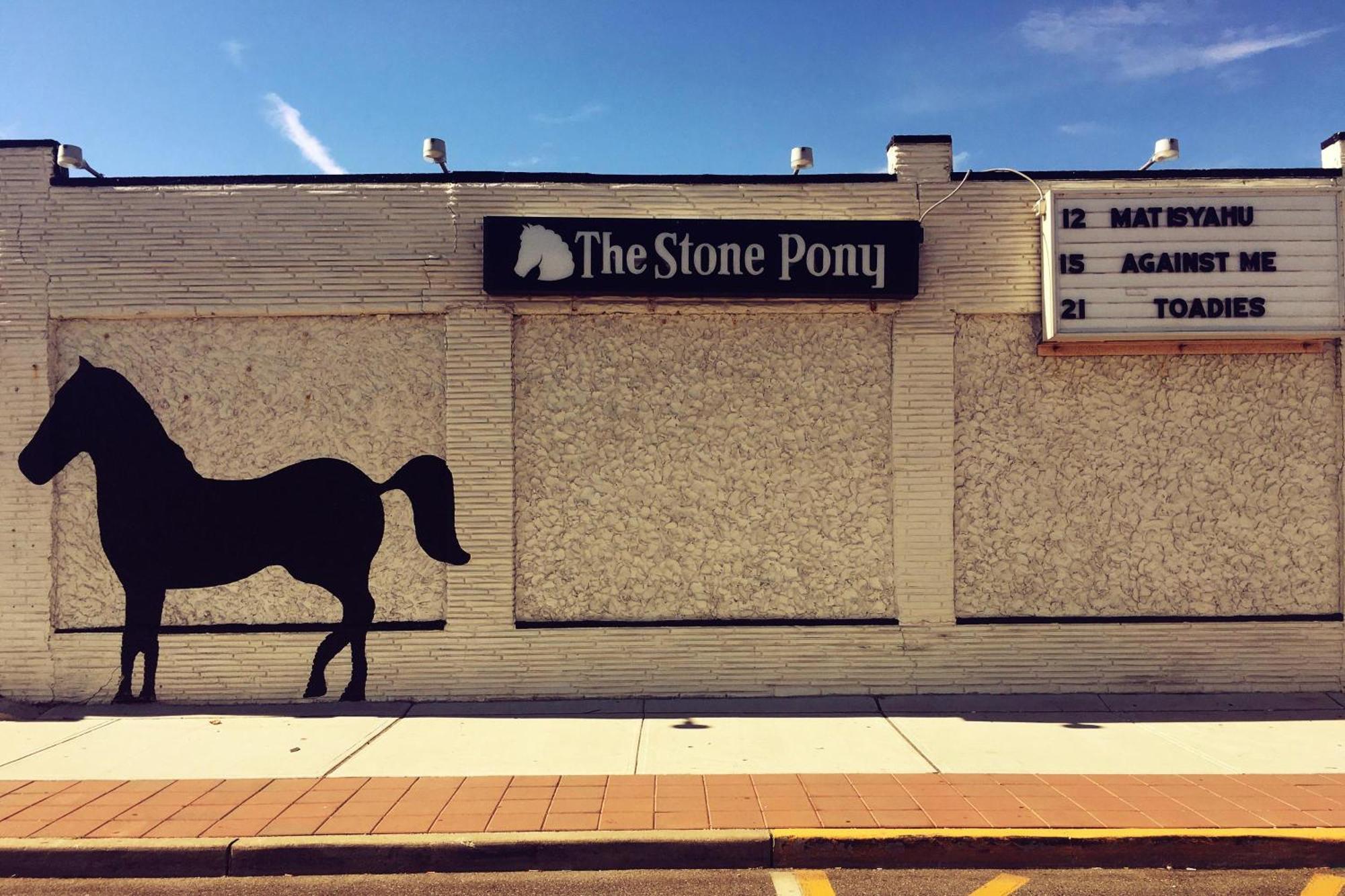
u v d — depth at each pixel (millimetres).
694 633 7820
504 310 7887
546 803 5367
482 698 7801
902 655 7852
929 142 8086
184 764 6148
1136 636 7824
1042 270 7879
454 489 7859
